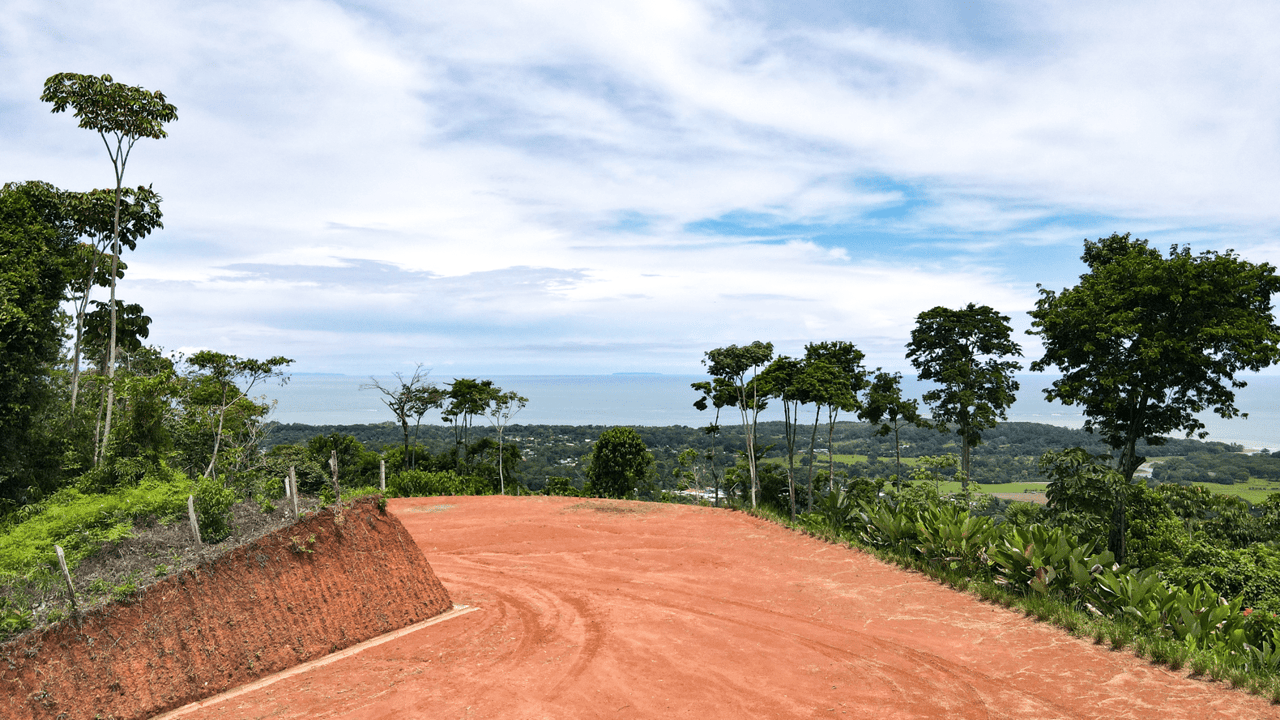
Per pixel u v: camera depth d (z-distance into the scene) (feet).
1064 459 79.30
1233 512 99.45
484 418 205.26
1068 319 90.17
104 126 83.41
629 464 184.44
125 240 95.14
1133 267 85.87
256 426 111.86
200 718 24.22
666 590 43.37
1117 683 25.59
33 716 22.17
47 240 74.90
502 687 26.84
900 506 59.98
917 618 35.58
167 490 33.96
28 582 26.68
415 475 110.01
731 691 26.16
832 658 29.73
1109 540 91.20
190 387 97.91
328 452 175.42
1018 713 23.50
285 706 25.22
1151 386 87.51
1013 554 38.63
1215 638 30.76
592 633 34.22
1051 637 31.42
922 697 25.16
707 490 226.79
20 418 63.16
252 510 35.27
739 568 49.16
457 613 38.65
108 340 102.12
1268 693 23.49
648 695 25.90
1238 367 84.53
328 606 32.48
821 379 131.64
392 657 30.78
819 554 52.19
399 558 37.70
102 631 24.73
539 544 59.16
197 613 27.50
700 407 177.37
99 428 76.02
